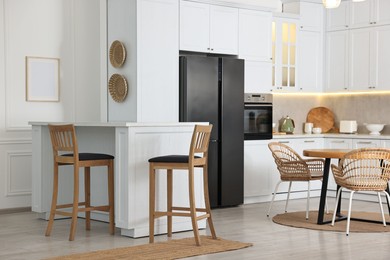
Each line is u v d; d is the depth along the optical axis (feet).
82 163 19.66
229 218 24.04
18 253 17.56
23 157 25.86
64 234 20.43
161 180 20.44
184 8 26.27
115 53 25.72
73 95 27.12
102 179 22.75
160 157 19.12
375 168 21.33
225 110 26.84
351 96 32.96
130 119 25.25
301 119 33.63
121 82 25.44
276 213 25.32
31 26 25.98
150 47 25.17
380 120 31.71
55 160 20.22
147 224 20.03
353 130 31.96
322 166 24.99
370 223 22.79
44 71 26.32
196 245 18.61
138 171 19.72
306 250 18.17
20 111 25.73
